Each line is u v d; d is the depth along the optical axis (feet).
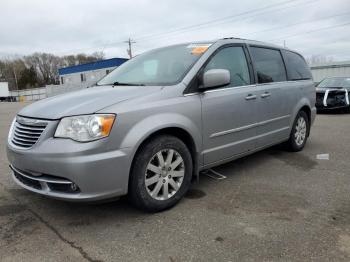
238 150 14.30
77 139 9.64
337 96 39.73
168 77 12.64
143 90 11.55
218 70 12.19
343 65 89.10
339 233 9.77
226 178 14.84
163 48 15.21
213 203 12.08
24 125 10.79
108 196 10.03
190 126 11.87
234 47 14.71
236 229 10.11
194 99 12.14
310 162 17.25
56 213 11.44
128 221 10.78
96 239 9.72
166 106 11.24
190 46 14.23
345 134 25.07
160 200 11.27
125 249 9.16
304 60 20.88
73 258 8.78
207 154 12.80
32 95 209.26
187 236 9.77
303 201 12.14
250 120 14.70
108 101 10.55
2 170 16.75
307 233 9.79
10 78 310.45
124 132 10.14
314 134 25.26
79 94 12.05
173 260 8.61
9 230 10.32
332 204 11.84
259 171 15.80
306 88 19.48
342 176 14.92
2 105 94.73
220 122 13.11
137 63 15.07
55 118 10.03
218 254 8.82
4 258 8.82
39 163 9.86
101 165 9.70
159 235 9.86
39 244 9.49
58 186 10.02
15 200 12.61
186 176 11.96
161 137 11.14
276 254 8.76
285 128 17.61
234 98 13.71
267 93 15.72
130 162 10.27
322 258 8.55
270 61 16.92
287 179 14.62
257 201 12.20
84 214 11.32
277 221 10.57
